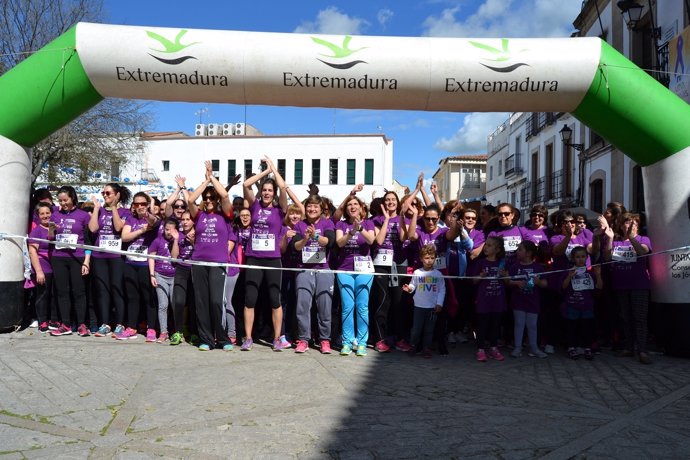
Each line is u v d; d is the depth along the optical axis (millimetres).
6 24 16500
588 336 6172
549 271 6520
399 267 6555
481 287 6137
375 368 5480
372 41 5957
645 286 6125
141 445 3303
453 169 54125
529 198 26938
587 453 3336
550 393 4719
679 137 5992
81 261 6535
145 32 5914
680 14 10922
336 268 6566
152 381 4699
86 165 19672
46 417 3723
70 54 5871
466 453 3309
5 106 5953
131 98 6301
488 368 5660
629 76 5898
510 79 5898
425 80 5910
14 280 6301
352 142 44969
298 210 6324
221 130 50781
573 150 20484
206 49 5840
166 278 6441
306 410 4070
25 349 5652
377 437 3549
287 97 6117
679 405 4379
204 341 6094
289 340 6781
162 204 6984
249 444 3369
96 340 6320
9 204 6168
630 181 14844
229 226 6312
